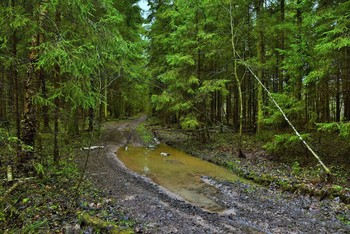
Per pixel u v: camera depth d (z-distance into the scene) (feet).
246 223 20.71
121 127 91.56
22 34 27.63
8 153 29.09
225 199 26.53
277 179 29.66
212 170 38.04
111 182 30.37
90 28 25.27
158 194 27.45
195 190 29.48
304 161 34.83
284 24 40.81
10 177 23.95
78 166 36.17
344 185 25.73
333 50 28.84
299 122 37.29
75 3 22.71
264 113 49.39
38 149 30.09
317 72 29.53
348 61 31.40
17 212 18.90
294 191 26.76
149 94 88.12
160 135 73.72
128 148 56.29
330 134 43.91
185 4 49.60
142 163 42.52
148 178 33.81
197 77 52.08
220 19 50.39
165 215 21.83
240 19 49.32
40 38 24.77
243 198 26.53
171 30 64.28
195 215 22.15
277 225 20.27
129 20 63.21
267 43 51.96
